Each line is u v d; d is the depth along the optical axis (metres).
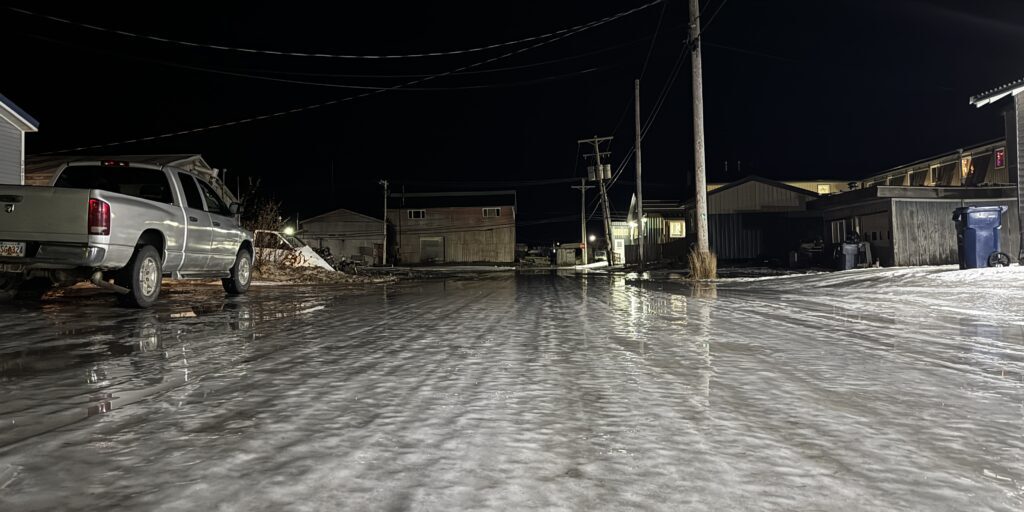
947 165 33.53
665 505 2.06
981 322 7.45
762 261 36.62
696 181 19.83
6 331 6.33
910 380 4.12
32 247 7.55
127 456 2.55
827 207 26.55
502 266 61.75
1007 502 2.08
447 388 3.88
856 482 2.27
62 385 3.90
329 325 7.17
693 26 19.84
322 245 60.75
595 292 13.85
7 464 2.45
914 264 22.20
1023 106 16.80
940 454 2.58
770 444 2.72
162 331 6.45
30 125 17.59
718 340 6.04
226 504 2.06
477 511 2.01
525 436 2.85
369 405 3.44
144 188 9.36
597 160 51.97
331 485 2.23
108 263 7.81
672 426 3.02
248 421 3.09
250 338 6.06
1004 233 22.19
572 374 4.34
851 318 7.97
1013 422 3.08
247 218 26.05
